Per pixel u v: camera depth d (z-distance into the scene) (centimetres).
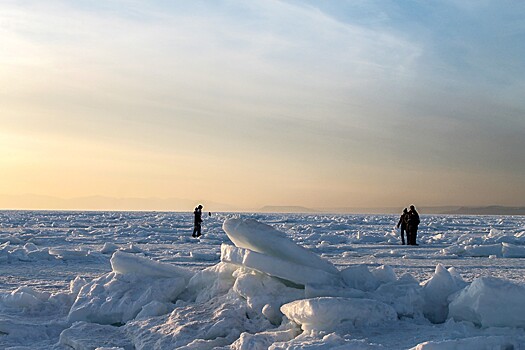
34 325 782
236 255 779
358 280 778
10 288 1159
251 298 739
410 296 720
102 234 3178
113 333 738
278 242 778
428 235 3388
